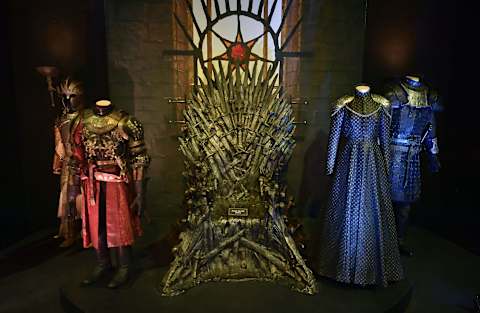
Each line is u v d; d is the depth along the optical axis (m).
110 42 4.21
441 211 4.84
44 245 4.22
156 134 4.42
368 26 4.45
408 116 3.64
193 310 2.92
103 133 3.07
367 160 3.15
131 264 3.44
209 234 3.37
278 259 3.39
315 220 4.59
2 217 4.59
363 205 3.15
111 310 2.92
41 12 4.25
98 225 3.17
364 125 3.14
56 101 4.41
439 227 4.85
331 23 4.34
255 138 3.76
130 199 3.24
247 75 3.96
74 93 3.65
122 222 3.13
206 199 3.41
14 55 4.30
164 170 4.50
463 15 4.44
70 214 3.84
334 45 4.38
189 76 4.36
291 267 3.36
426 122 3.72
